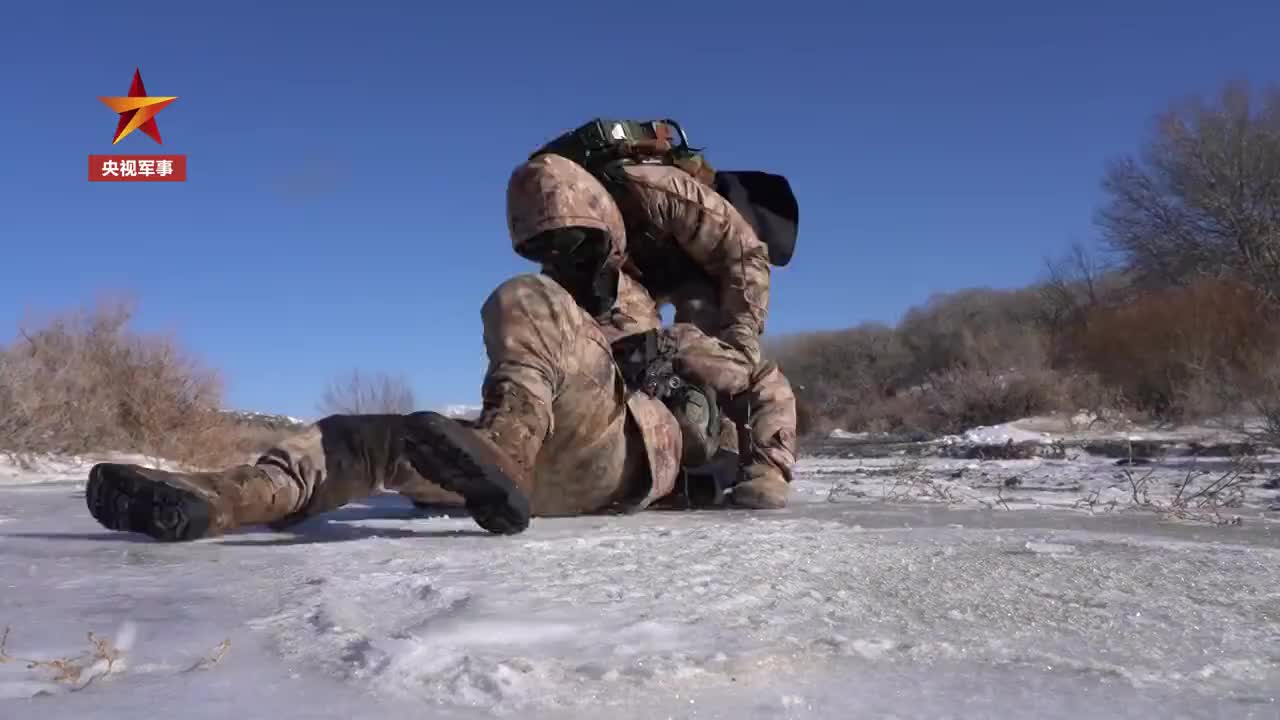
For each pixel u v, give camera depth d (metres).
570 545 2.92
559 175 4.06
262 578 2.36
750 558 2.64
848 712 1.35
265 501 3.12
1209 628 1.86
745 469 4.58
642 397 4.10
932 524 3.68
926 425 24.19
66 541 3.19
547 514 3.97
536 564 2.53
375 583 2.22
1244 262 26.73
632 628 1.77
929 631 1.81
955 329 38.47
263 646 1.67
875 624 1.87
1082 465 8.85
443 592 2.09
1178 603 2.07
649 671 1.49
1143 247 29.83
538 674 1.46
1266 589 2.24
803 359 42.12
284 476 3.16
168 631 1.79
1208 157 28.39
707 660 1.55
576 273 4.15
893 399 29.45
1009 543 3.01
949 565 2.53
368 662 1.52
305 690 1.43
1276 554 2.78
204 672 1.52
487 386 3.47
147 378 12.70
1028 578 2.35
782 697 1.40
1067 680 1.51
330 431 3.29
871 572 2.42
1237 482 5.09
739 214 4.73
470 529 3.44
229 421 13.73
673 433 4.20
